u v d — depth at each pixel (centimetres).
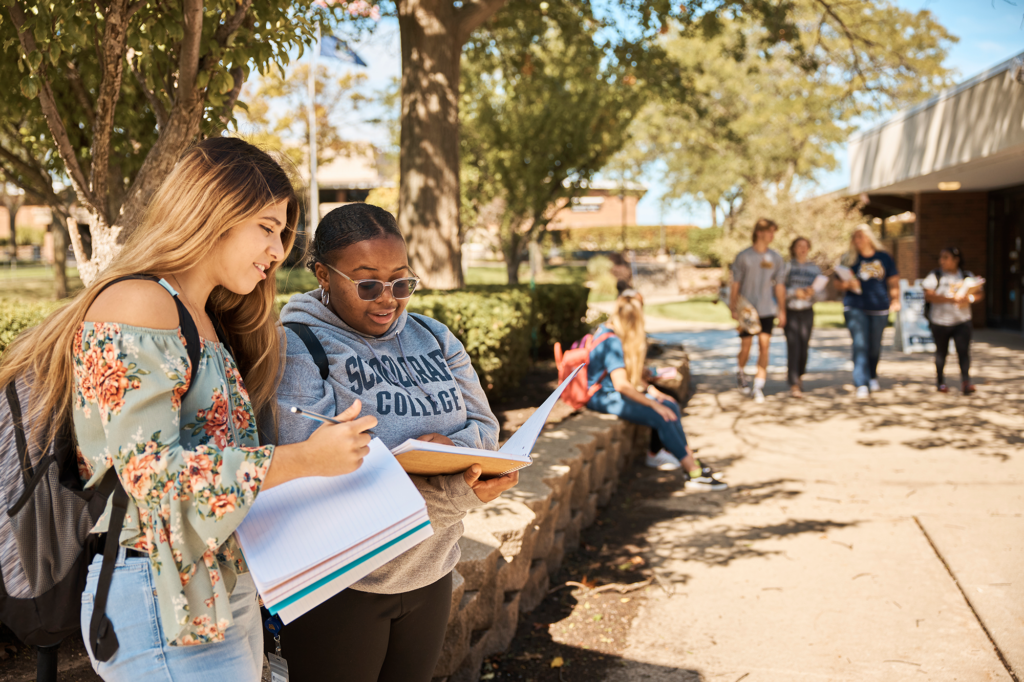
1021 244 1540
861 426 761
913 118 1418
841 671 323
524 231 1423
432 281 878
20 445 151
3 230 5216
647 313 2366
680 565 445
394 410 189
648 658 343
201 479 138
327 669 189
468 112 1407
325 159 2488
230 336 177
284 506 152
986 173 1368
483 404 219
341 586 151
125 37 304
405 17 866
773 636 356
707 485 585
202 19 317
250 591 163
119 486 148
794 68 2673
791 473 617
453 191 885
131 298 144
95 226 335
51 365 148
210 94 327
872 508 522
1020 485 558
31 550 150
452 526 200
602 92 1304
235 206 151
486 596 330
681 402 895
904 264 2078
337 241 190
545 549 409
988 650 334
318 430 149
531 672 335
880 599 386
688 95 1250
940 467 612
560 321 996
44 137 412
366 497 156
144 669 146
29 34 292
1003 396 877
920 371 1078
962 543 450
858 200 2350
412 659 202
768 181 3055
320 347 186
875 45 1223
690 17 987
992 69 1110
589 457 507
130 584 147
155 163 325
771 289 910
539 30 1164
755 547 465
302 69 2252
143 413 140
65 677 244
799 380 925
